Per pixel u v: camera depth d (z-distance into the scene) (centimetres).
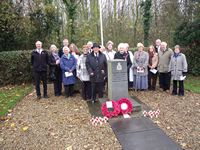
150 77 988
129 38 2142
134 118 668
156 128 598
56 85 927
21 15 1416
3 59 1190
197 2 1376
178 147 504
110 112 675
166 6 1803
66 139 558
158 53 965
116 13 2236
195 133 568
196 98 857
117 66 748
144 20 1795
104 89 927
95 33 2062
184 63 871
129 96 874
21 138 575
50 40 1577
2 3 1308
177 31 1401
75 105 801
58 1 1920
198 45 1331
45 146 532
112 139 549
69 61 879
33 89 1088
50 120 674
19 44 1495
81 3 2139
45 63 890
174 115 684
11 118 705
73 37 1700
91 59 807
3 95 995
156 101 821
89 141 544
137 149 502
